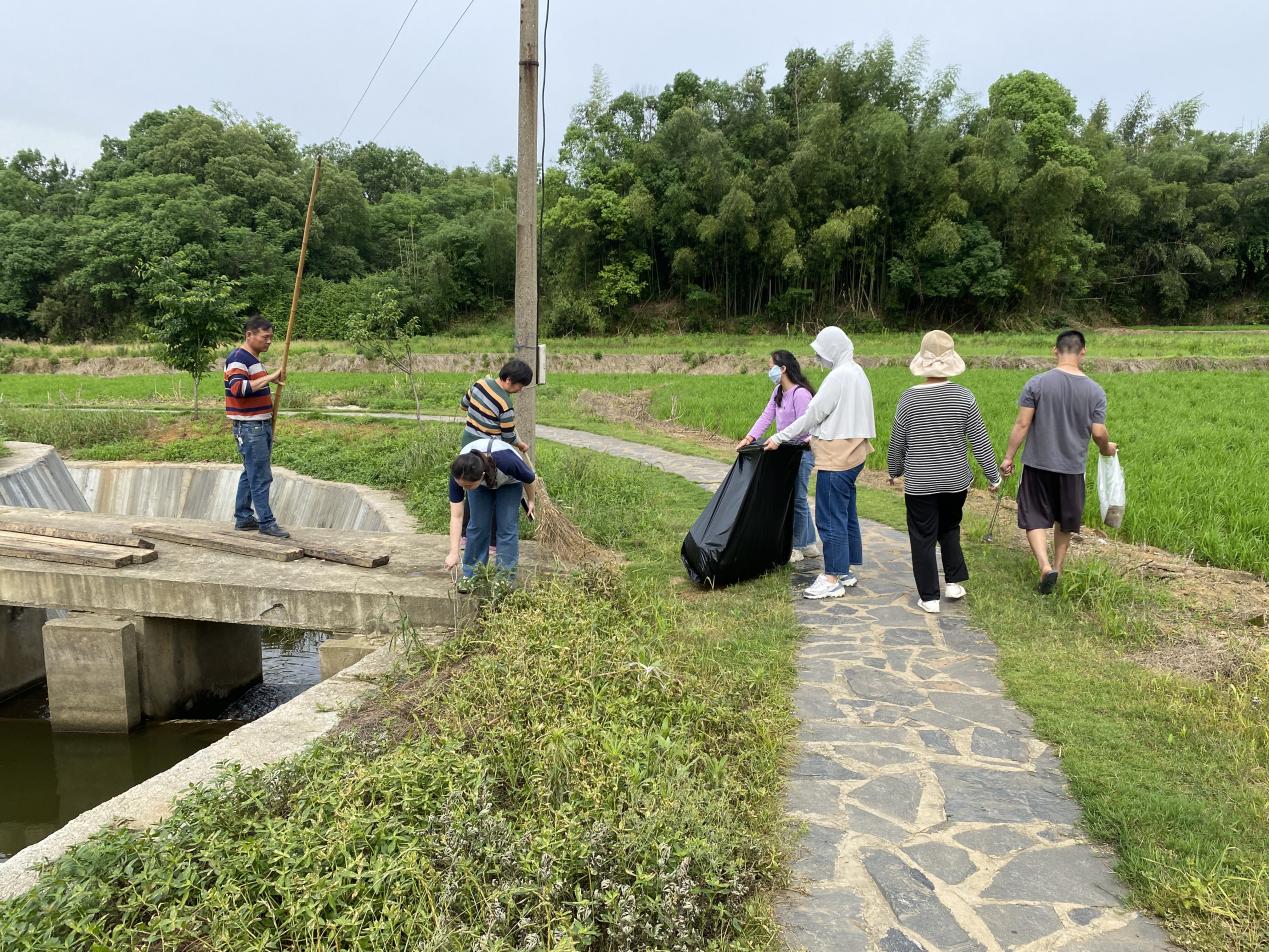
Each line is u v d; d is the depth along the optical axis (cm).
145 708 670
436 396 2134
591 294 4291
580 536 715
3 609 780
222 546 723
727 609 581
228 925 246
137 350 3519
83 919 253
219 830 296
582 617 510
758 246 3975
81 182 6031
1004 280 3991
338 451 1299
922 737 397
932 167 3891
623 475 1034
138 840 297
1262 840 300
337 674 502
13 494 1008
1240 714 395
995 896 280
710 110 4147
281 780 339
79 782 611
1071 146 4541
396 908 247
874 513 890
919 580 569
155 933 246
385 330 1452
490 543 611
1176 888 272
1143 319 5253
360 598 602
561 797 312
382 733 393
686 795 308
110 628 637
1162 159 5197
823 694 447
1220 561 678
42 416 1577
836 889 285
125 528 782
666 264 4488
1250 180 5088
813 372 2522
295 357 3259
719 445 1409
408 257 5178
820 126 3753
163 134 5406
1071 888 284
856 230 3894
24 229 4934
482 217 5281
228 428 1495
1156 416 1416
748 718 401
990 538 760
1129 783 343
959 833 318
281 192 5212
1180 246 5050
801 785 355
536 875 262
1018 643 507
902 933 262
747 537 624
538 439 1441
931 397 550
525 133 747
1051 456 575
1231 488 852
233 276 4759
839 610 581
